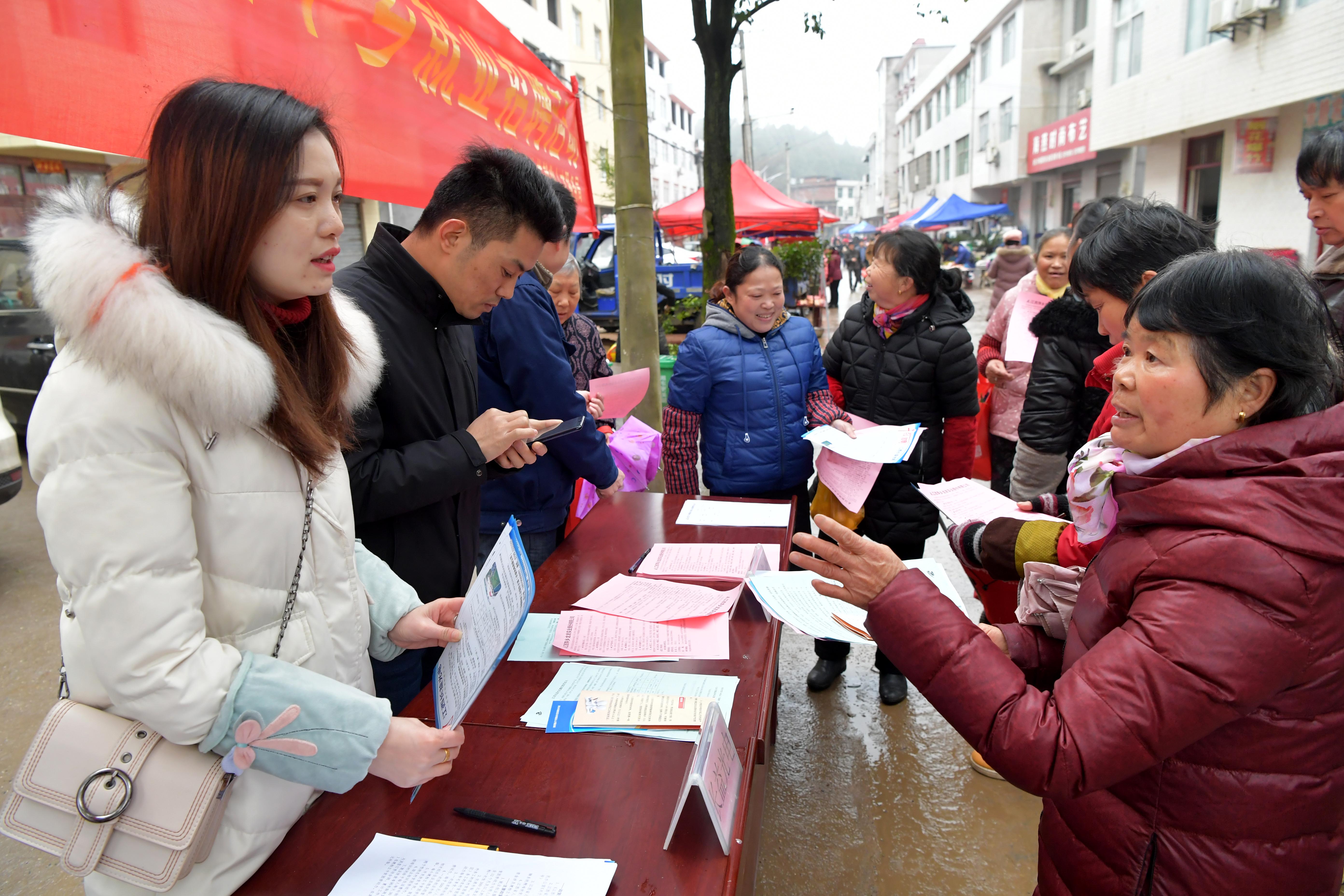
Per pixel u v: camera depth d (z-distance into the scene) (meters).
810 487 3.29
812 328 2.71
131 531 0.82
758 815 1.51
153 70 1.52
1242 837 0.90
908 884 1.96
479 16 3.16
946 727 2.59
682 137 37.91
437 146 2.67
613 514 2.27
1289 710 0.86
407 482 1.42
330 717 0.90
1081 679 0.88
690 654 1.42
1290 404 0.88
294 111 0.92
